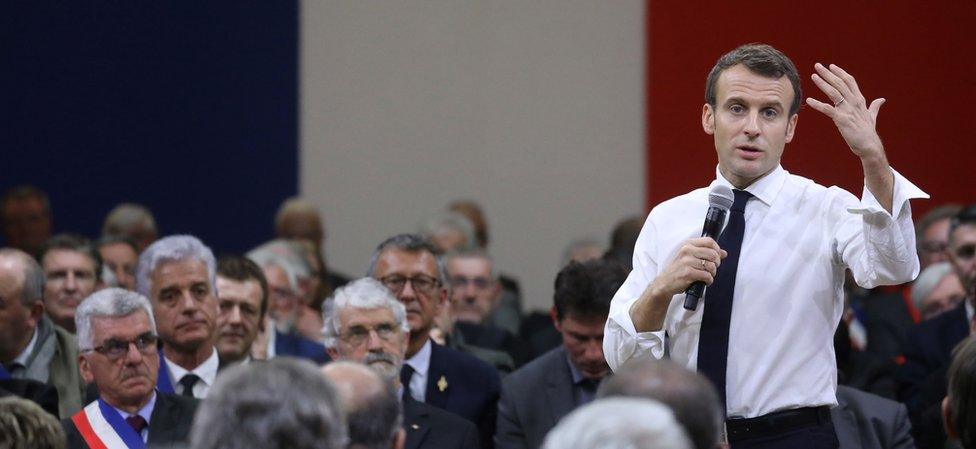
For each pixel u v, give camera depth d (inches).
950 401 332.8
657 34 965.8
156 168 970.1
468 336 657.0
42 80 959.0
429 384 519.5
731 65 332.2
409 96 995.3
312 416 230.7
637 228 761.6
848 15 930.1
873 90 929.5
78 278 623.2
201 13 976.3
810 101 316.5
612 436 200.8
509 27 992.9
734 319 329.1
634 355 329.7
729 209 333.7
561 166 989.2
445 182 994.1
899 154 929.5
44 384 470.3
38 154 957.8
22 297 518.0
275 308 658.2
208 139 975.6
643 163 973.2
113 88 967.0
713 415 249.4
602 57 981.8
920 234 771.4
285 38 984.3
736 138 329.4
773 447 327.0
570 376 506.3
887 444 459.8
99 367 446.6
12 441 330.6
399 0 994.1
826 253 331.3
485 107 993.5
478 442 473.1
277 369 235.1
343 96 992.2
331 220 991.0
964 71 926.4
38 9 960.3
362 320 466.0
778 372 327.6
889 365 591.8
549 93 989.2
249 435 228.4
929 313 666.2
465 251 761.6
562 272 504.1
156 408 446.0
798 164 824.3
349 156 992.9
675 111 964.6
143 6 970.7
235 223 976.3
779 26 938.1
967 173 928.3
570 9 986.1
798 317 328.2
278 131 983.6
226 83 978.7
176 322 508.4
